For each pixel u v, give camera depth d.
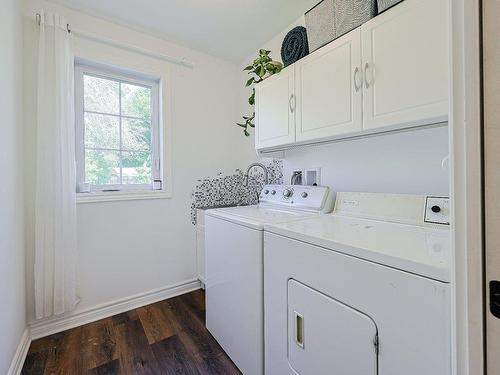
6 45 1.25
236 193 2.67
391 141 1.35
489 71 0.40
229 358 1.48
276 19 1.94
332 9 1.30
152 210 2.19
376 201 1.30
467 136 0.43
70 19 1.77
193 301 2.19
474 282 0.43
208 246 1.72
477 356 0.43
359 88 1.16
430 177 1.20
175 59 2.25
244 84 2.60
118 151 2.12
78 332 1.73
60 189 1.64
